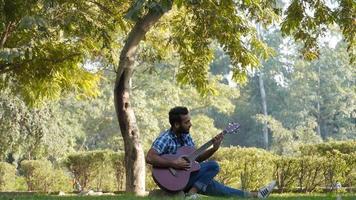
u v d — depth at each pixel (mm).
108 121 43500
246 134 62844
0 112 21859
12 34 14844
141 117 39656
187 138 7785
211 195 7805
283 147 50844
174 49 16891
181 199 7008
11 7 12953
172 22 16188
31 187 21891
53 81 16500
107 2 15453
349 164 16438
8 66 15531
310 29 14766
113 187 20062
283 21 14617
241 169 16141
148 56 17469
